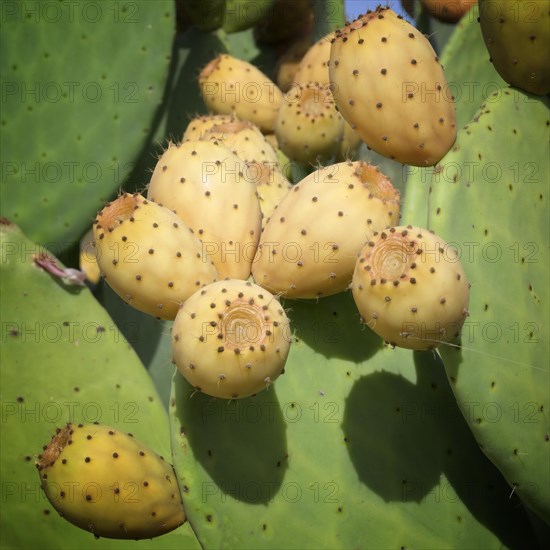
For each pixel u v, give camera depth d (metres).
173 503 0.38
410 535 0.39
